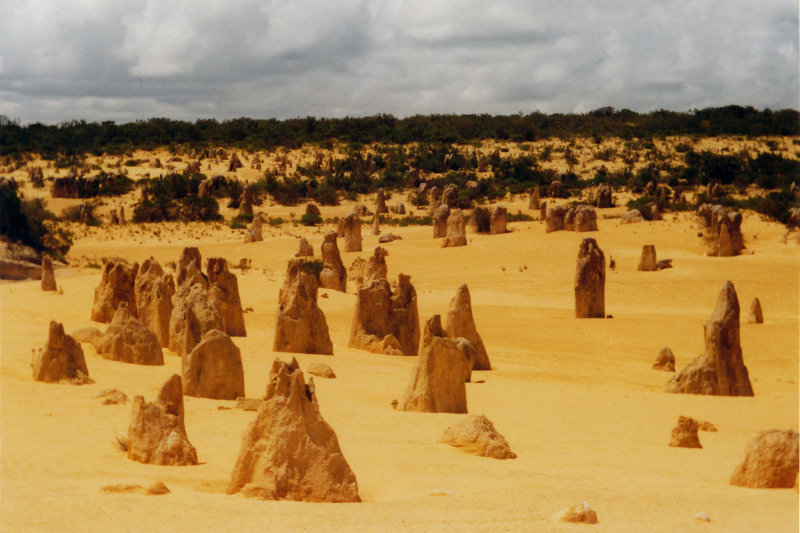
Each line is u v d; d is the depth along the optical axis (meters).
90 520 14.32
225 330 43.88
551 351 49.38
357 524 14.69
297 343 39.66
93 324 42.47
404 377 35.62
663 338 53.69
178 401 19.95
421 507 16.25
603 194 122.38
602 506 16.78
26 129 183.25
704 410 33.03
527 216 116.94
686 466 22.58
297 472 16.88
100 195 127.69
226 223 114.50
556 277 77.62
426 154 168.00
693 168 141.25
